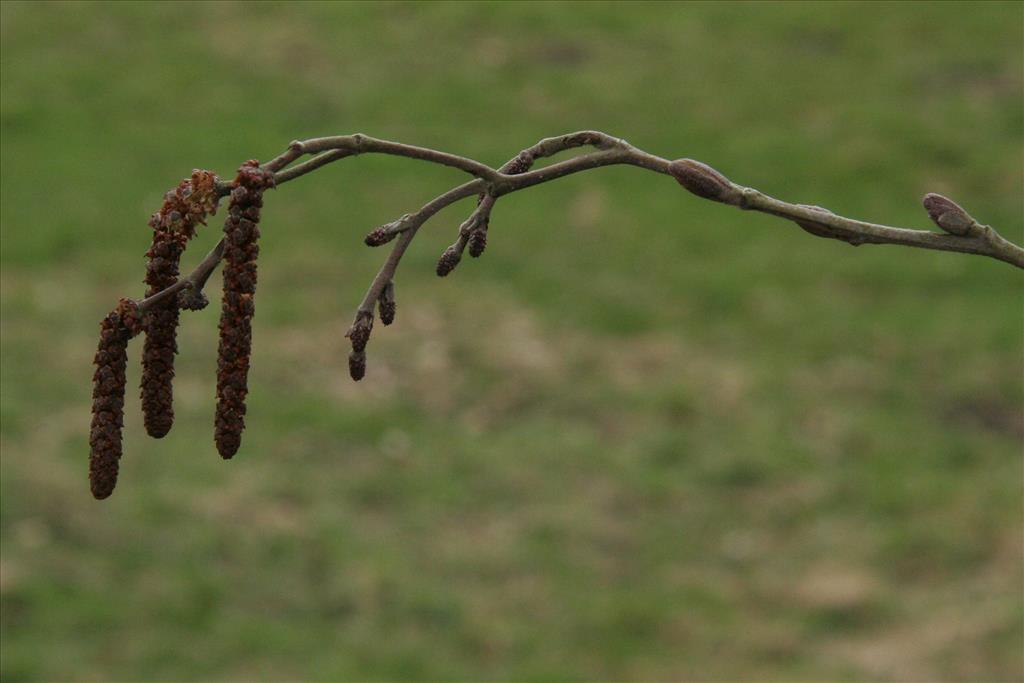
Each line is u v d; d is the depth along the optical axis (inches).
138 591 453.7
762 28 1065.5
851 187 820.0
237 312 89.6
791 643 444.5
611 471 554.6
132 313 96.9
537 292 703.7
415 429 583.8
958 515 511.8
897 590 471.8
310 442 566.9
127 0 1125.1
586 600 469.1
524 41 1049.5
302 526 502.3
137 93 944.3
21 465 518.0
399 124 908.6
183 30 1062.4
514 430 588.4
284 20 1087.0
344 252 738.8
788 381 620.4
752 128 898.1
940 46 1013.8
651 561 496.1
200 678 413.7
